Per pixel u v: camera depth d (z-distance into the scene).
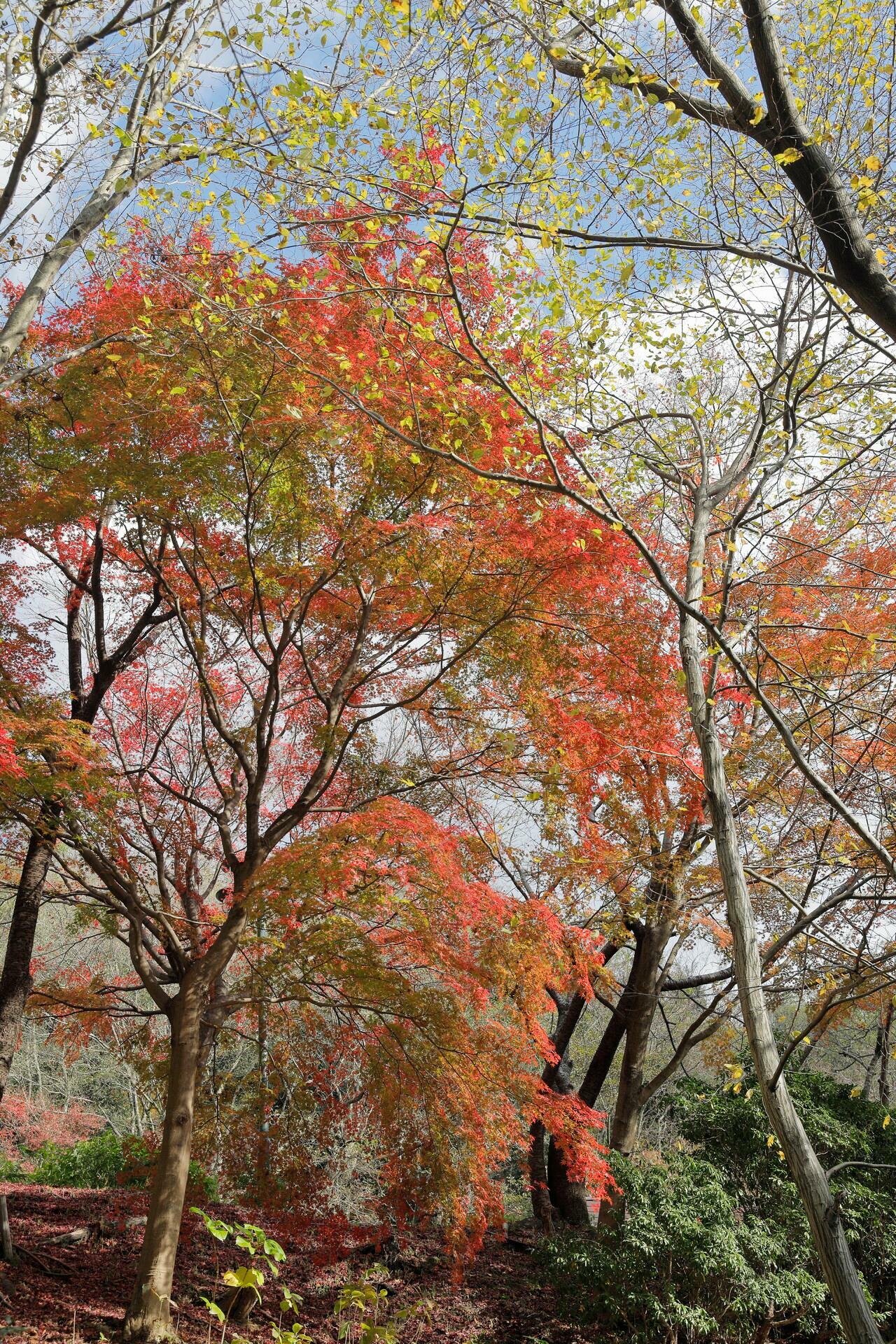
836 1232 5.00
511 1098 8.11
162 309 7.62
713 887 11.41
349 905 7.40
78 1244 10.08
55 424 8.22
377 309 5.89
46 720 7.07
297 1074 9.09
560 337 6.79
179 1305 8.24
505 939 7.95
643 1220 8.43
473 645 8.27
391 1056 7.93
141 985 9.80
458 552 8.02
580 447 8.39
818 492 7.43
